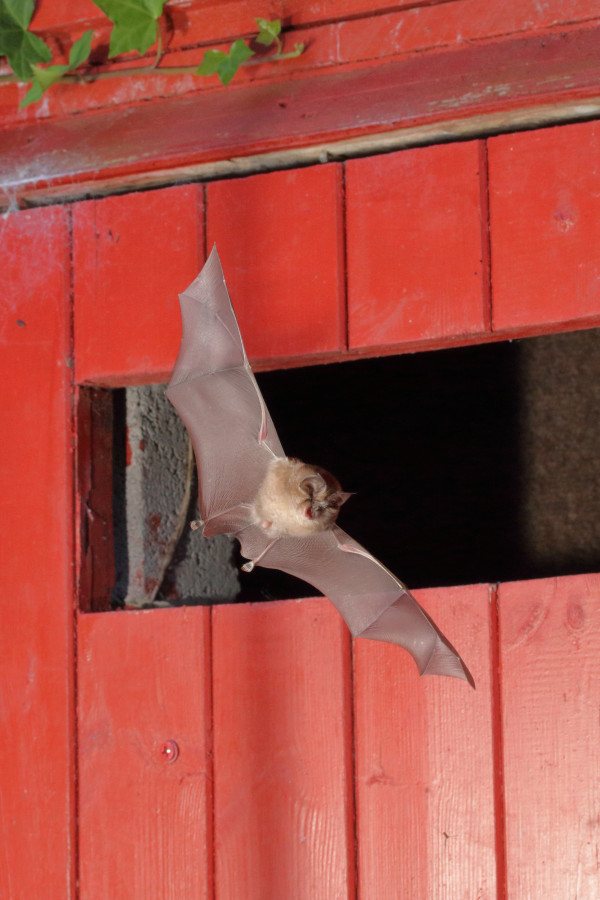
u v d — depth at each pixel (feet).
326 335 13.00
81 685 13.07
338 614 12.91
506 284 12.89
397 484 14.44
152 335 13.15
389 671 12.86
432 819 12.78
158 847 12.95
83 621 13.10
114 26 13.09
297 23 13.14
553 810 12.71
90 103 13.33
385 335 12.95
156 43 13.24
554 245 12.87
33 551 13.15
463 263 12.92
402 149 13.08
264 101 13.15
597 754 12.69
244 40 13.17
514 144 12.93
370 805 12.82
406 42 13.07
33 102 13.34
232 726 12.95
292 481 12.81
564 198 12.88
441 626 12.83
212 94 13.23
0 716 13.10
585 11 12.93
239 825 12.90
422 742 12.82
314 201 13.06
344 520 14.44
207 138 13.15
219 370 12.83
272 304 13.05
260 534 12.89
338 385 14.51
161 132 13.21
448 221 12.95
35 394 13.23
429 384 14.47
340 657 12.89
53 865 13.01
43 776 13.06
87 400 13.23
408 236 12.98
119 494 13.41
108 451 13.28
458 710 12.80
